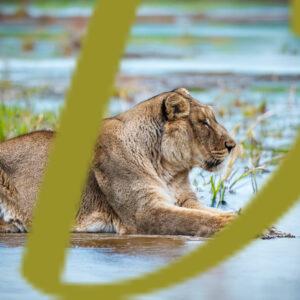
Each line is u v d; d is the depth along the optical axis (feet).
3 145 47.21
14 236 45.03
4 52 114.21
